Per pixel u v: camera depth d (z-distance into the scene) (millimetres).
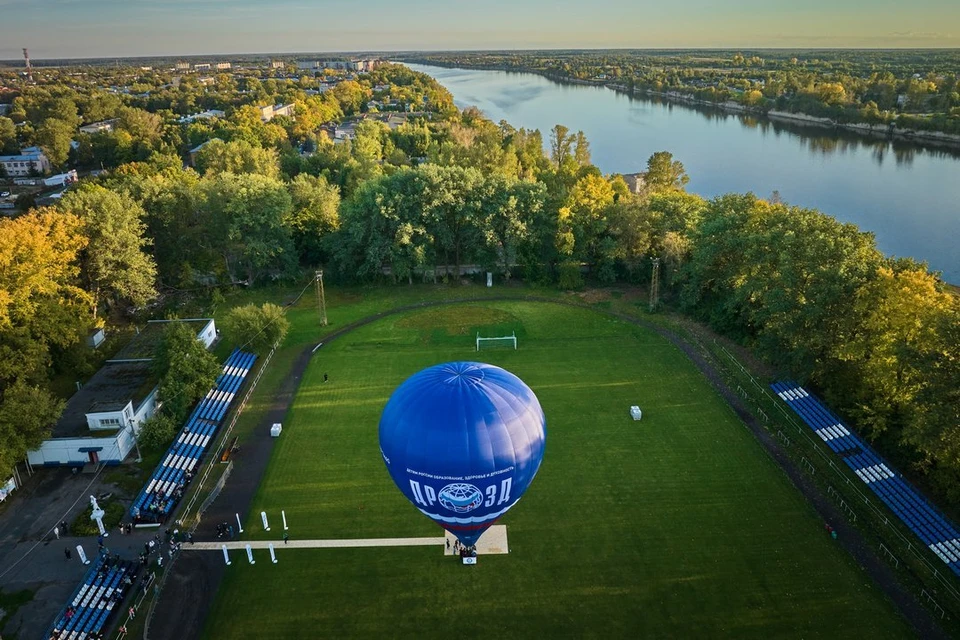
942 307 50719
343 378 71188
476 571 44438
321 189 106188
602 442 58500
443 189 93750
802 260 64312
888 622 40031
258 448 58781
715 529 47906
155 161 153000
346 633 39906
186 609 41844
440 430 36938
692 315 86188
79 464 56562
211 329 78938
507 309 89500
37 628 40781
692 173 183625
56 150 186500
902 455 54531
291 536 47906
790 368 64250
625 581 43375
